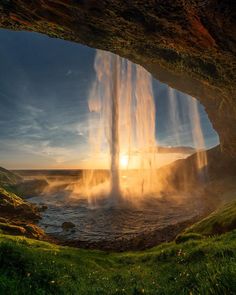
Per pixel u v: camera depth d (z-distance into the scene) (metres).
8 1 17.47
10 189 94.62
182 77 57.81
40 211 64.75
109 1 15.61
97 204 77.19
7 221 44.38
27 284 8.62
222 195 79.88
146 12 15.92
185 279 9.81
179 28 16.64
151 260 21.23
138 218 58.34
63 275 11.86
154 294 9.66
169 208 69.38
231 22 13.87
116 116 118.56
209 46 17.97
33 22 19.83
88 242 40.59
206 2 13.30
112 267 21.50
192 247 19.92
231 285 4.79
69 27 19.88
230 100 38.81
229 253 13.05
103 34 20.61
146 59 26.78
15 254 11.44
